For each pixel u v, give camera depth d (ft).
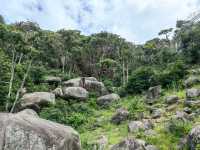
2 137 20.43
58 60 152.05
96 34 176.86
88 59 161.89
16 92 96.37
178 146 45.24
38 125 22.25
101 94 115.55
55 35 152.46
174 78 93.45
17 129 20.99
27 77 108.27
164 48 156.35
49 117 81.46
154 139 48.93
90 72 158.61
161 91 83.46
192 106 62.69
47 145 21.26
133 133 58.29
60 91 106.42
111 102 99.71
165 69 111.65
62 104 96.22
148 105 77.51
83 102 103.71
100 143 56.29
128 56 157.38
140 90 101.76
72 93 105.09
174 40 166.40
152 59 148.25
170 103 71.61
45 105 92.94
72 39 162.50
